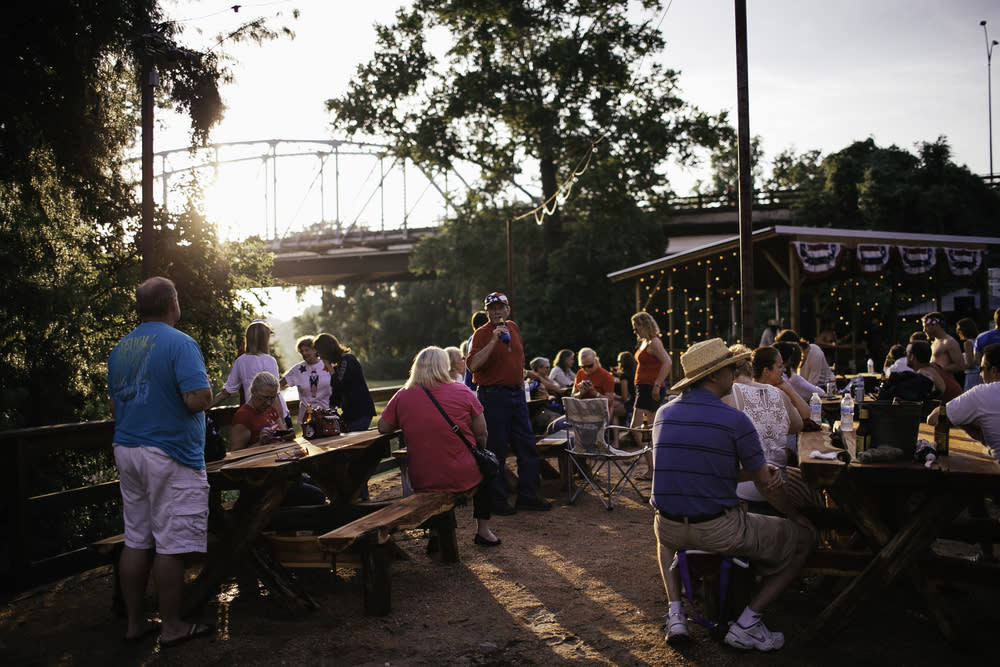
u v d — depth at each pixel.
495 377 6.64
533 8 28.84
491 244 30.66
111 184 12.45
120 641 3.96
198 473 3.88
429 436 5.06
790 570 3.69
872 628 3.88
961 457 3.88
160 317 3.98
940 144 37.47
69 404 11.17
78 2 9.95
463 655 3.69
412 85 29.70
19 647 3.89
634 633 3.90
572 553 5.38
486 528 5.61
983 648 3.57
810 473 3.65
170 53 12.88
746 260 9.03
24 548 4.97
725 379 3.72
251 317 16.36
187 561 4.59
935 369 7.09
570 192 28.36
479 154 30.50
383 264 52.19
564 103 29.17
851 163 36.94
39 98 10.10
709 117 28.69
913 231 33.88
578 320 30.95
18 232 9.91
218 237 15.53
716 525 3.51
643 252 31.27
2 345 10.13
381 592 4.23
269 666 3.60
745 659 3.54
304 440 5.34
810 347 8.63
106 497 5.64
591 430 6.92
